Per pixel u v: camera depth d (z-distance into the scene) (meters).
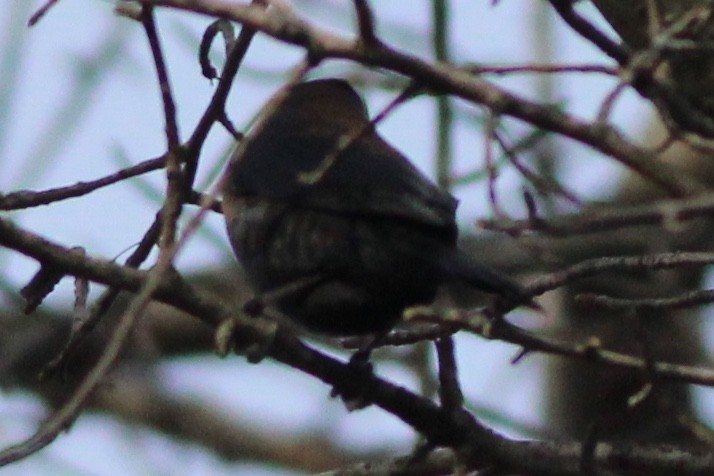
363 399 9.78
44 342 16.09
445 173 9.33
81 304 9.50
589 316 14.00
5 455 7.78
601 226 7.05
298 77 7.46
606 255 13.80
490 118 7.81
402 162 10.81
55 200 8.96
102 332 15.63
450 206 10.34
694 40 8.34
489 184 7.91
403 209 10.24
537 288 8.92
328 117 11.97
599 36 8.01
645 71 7.55
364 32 7.30
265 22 7.37
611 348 13.88
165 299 8.99
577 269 8.74
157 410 15.89
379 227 10.37
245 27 8.55
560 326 14.05
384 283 10.36
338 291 10.56
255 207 11.05
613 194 14.34
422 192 10.36
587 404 13.72
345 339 11.57
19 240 8.62
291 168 11.05
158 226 9.38
